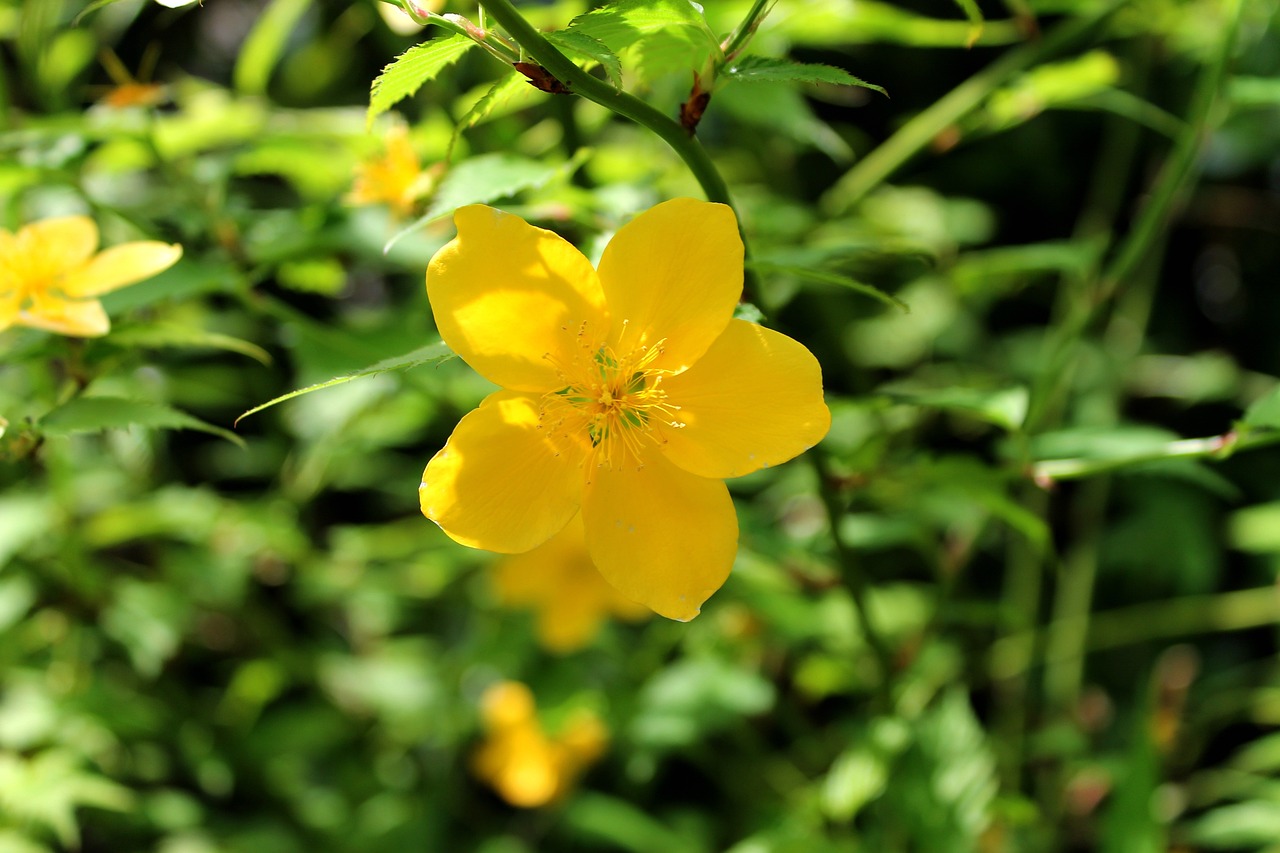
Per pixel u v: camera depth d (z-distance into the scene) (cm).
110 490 41
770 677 44
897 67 57
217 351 44
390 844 42
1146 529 52
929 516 38
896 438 36
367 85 50
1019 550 45
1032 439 33
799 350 26
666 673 42
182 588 40
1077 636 44
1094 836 42
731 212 26
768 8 26
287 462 43
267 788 42
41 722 36
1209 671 55
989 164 58
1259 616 45
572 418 26
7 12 37
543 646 45
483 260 25
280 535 41
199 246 35
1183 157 33
